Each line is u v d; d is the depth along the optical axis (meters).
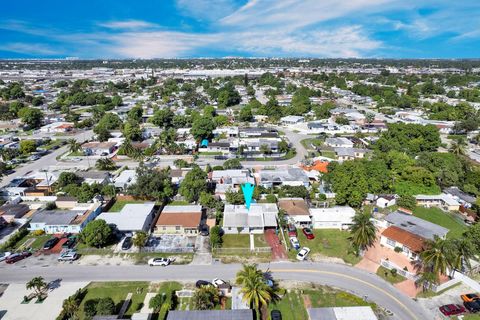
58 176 103.12
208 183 96.56
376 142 135.38
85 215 78.00
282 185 96.12
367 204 88.06
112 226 71.88
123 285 56.56
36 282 52.97
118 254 65.88
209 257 65.12
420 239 64.56
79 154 132.75
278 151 134.38
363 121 184.25
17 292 54.84
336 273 60.25
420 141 129.88
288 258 64.75
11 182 99.62
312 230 75.62
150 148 131.25
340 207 83.62
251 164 120.06
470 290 55.94
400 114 197.25
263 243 69.81
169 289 55.50
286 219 77.50
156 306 50.50
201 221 78.12
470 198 89.06
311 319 46.28
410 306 52.16
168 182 91.31
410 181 93.38
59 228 73.88
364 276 59.44
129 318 48.62
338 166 94.88
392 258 64.38
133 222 73.56
